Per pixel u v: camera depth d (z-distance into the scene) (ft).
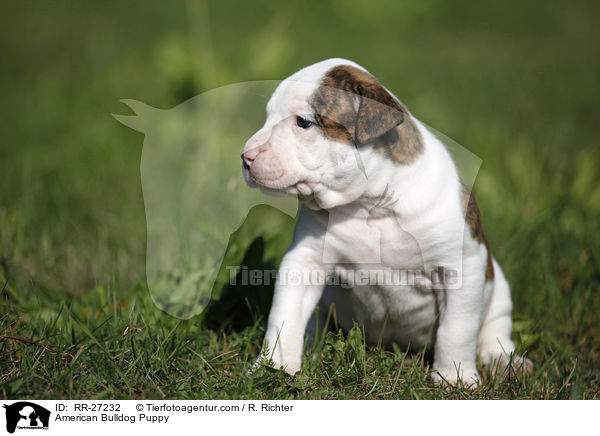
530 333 15.64
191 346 13.98
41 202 22.02
